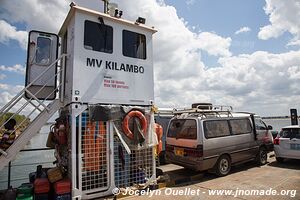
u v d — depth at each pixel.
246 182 6.70
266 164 9.25
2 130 5.39
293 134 8.74
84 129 5.47
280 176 7.27
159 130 6.88
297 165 8.92
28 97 5.84
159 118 10.18
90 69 5.69
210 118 7.50
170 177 7.50
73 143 5.22
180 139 7.62
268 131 9.70
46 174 5.81
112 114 5.77
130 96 6.25
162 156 9.97
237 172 8.00
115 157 5.88
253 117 8.98
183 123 7.75
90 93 5.62
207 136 7.14
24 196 4.92
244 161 8.30
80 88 5.49
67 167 5.69
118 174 5.87
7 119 5.21
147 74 6.64
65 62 6.06
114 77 6.03
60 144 5.86
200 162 6.86
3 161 4.91
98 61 5.82
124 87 6.17
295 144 8.60
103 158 5.68
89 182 5.41
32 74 6.04
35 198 5.00
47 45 6.27
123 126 5.92
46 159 8.09
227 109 8.82
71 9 5.65
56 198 4.96
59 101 5.85
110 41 6.11
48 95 6.04
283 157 8.88
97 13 5.86
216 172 7.37
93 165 5.50
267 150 9.43
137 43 6.60
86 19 5.79
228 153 7.62
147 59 6.70
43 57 6.20
